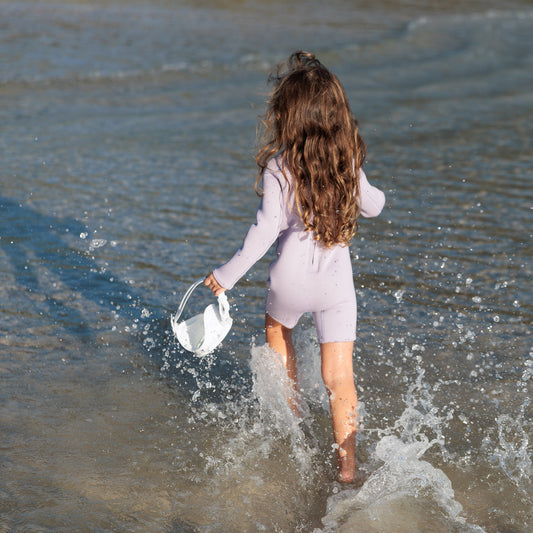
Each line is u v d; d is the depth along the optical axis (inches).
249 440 123.4
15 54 502.3
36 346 152.0
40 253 201.9
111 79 456.8
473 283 188.1
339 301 114.0
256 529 100.7
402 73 517.0
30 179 265.3
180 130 350.0
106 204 243.8
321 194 108.1
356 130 111.7
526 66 547.8
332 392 114.7
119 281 187.0
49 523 98.9
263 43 613.3
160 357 151.4
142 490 108.0
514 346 156.0
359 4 924.0
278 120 109.8
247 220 235.0
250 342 159.0
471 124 370.6
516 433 125.4
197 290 184.1
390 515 103.9
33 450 116.3
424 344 157.1
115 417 128.0
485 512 105.3
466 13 898.7
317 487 111.5
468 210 243.9
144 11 755.4
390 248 211.5
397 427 127.1
